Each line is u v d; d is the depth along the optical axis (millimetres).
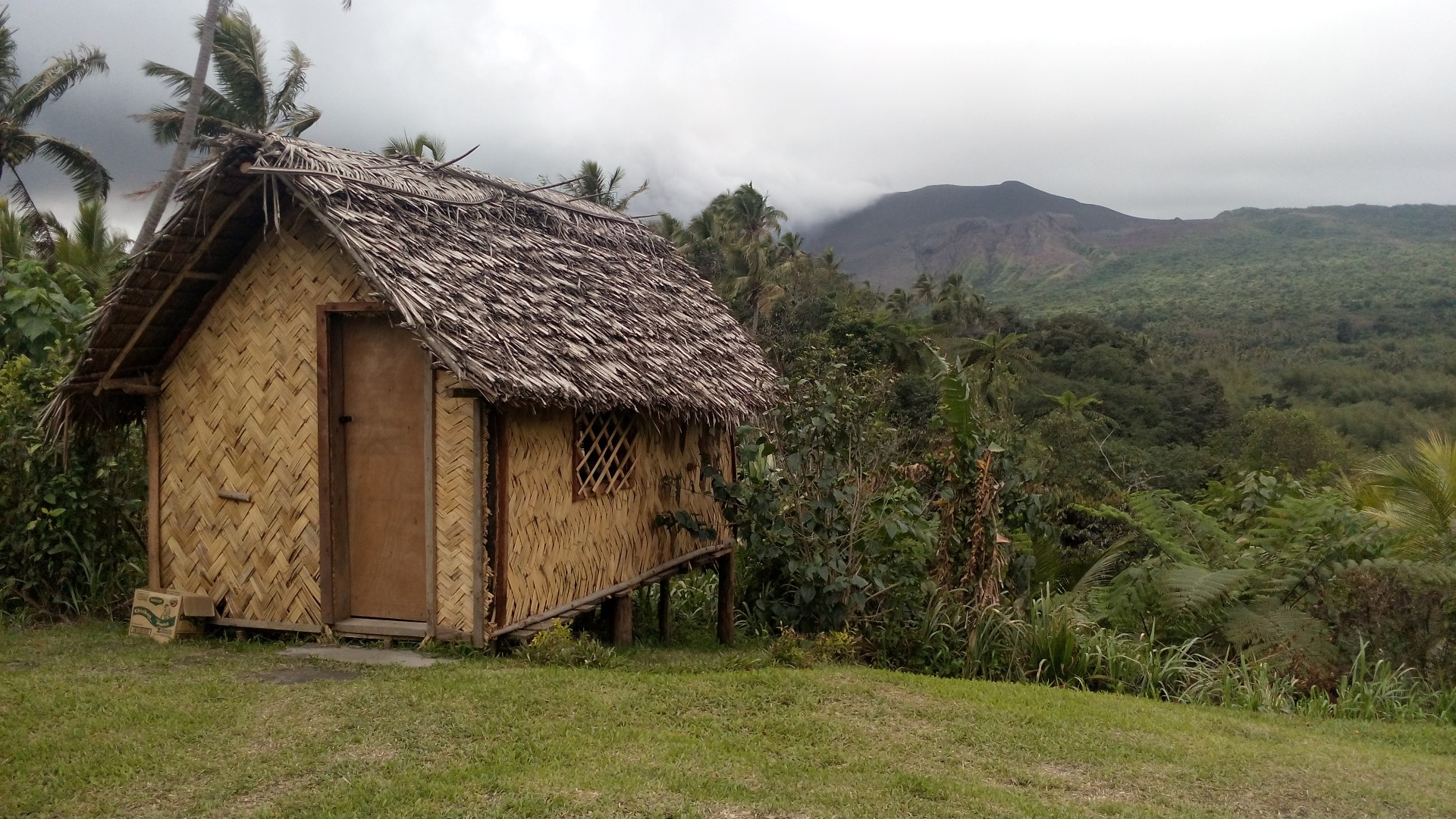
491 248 8305
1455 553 10398
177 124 25812
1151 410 48719
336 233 6922
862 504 9953
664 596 10508
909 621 9594
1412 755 6742
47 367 9508
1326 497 10969
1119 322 120875
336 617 7594
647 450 9805
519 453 7562
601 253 10289
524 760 5215
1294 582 9828
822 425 9781
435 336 6598
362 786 4793
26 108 25672
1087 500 17484
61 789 4719
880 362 36312
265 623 7668
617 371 7945
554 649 7219
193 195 7000
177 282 7461
